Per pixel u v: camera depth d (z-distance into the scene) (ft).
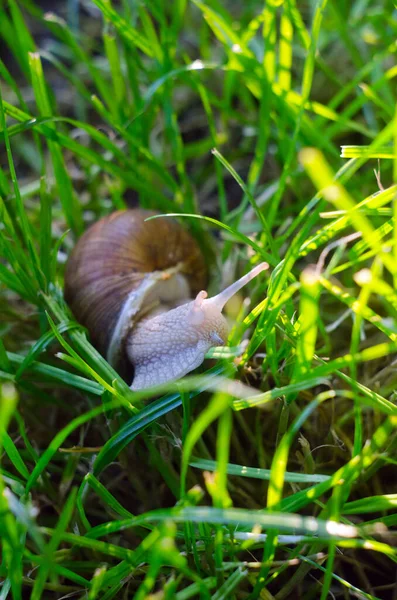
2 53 1.15
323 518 0.66
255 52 0.95
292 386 0.65
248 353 0.72
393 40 0.93
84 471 0.77
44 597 0.72
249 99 0.98
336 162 0.89
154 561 0.59
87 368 0.70
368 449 0.65
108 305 0.82
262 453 0.75
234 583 0.64
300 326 0.69
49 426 0.82
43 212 0.83
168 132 0.91
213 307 0.75
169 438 0.72
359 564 0.72
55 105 0.93
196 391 0.69
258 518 0.60
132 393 0.73
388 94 0.92
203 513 0.60
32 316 0.87
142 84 1.03
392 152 0.72
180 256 0.86
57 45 1.13
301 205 0.90
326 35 0.99
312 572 0.72
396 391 0.72
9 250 0.79
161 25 0.89
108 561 0.72
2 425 0.61
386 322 0.66
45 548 0.61
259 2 1.06
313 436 0.76
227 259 0.89
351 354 0.65
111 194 0.95
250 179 0.88
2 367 0.76
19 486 0.68
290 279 0.73
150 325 0.80
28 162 1.03
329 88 1.02
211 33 1.09
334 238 0.87
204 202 1.00
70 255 0.84
